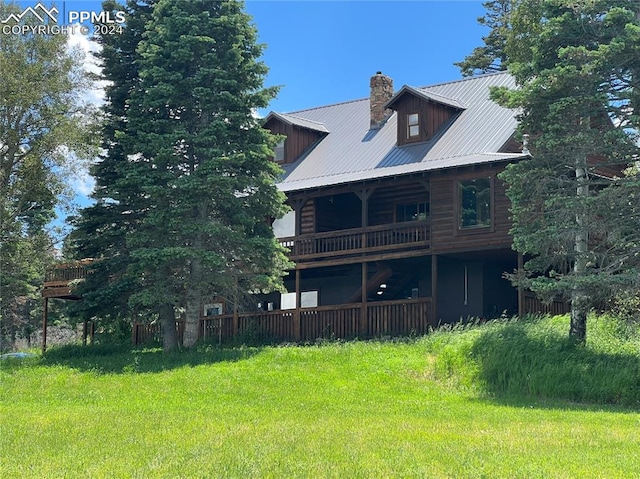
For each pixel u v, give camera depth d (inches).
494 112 1284.4
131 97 1124.5
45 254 1445.6
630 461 473.7
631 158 893.2
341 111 1563.7
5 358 1170.0
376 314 1182.3
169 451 512.7
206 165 1070.4
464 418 660.7
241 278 1149.7
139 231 1129.4
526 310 1101.7
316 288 1432.1
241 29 1122.7
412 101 1331.2
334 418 664.4
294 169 1422.2
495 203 1117.1
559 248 903.7
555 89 871.7
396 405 749.3
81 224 1167.0
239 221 1117.7
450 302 1269.7
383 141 1381.6
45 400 842.8
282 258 1154.0
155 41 1114.1
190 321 1147.9
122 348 1263.5
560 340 881.5
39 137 1374.3
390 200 1369.3
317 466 460.8
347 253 1233.4
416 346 1017.5
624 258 876.6
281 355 1015.0
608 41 892.6
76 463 482.0
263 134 1140.5
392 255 1202.6
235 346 1202.0
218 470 454.0
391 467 457.7
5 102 1322.6
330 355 996.6
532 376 826.2
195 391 844.6
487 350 892.6
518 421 640.4
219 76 1098.7
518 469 450.0
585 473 441.1
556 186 905.5
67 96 1386.6
